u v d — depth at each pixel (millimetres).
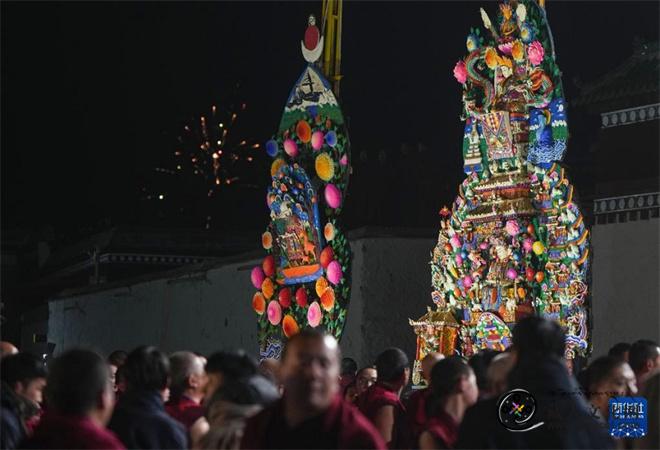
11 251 62844
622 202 25000
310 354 9320
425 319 24438
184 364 12836
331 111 28312
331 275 27797
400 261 29203
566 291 22359
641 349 13523
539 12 23078
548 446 10039
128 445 11000
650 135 24641
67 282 55938
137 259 51594
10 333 62281
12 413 12023
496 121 23141
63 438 9227
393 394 14797
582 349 22266
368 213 38062
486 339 23203
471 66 23781
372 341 28906
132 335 43250
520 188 23000
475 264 23688
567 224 22438
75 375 9367
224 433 10789
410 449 13727
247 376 11633
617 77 25375
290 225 29094
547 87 22766
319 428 9297
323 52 29469
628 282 24719
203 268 37875
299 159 29250
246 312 35156
